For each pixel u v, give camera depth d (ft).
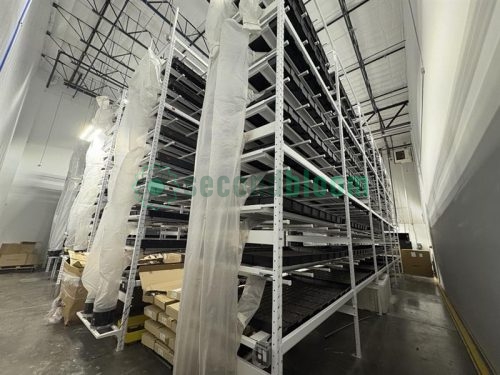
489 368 4.47
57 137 16.66
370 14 11.06
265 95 4.63
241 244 3.50
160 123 5.59
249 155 3.81
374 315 7.95
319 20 11.37
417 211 21.93
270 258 3.49
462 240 6.14
